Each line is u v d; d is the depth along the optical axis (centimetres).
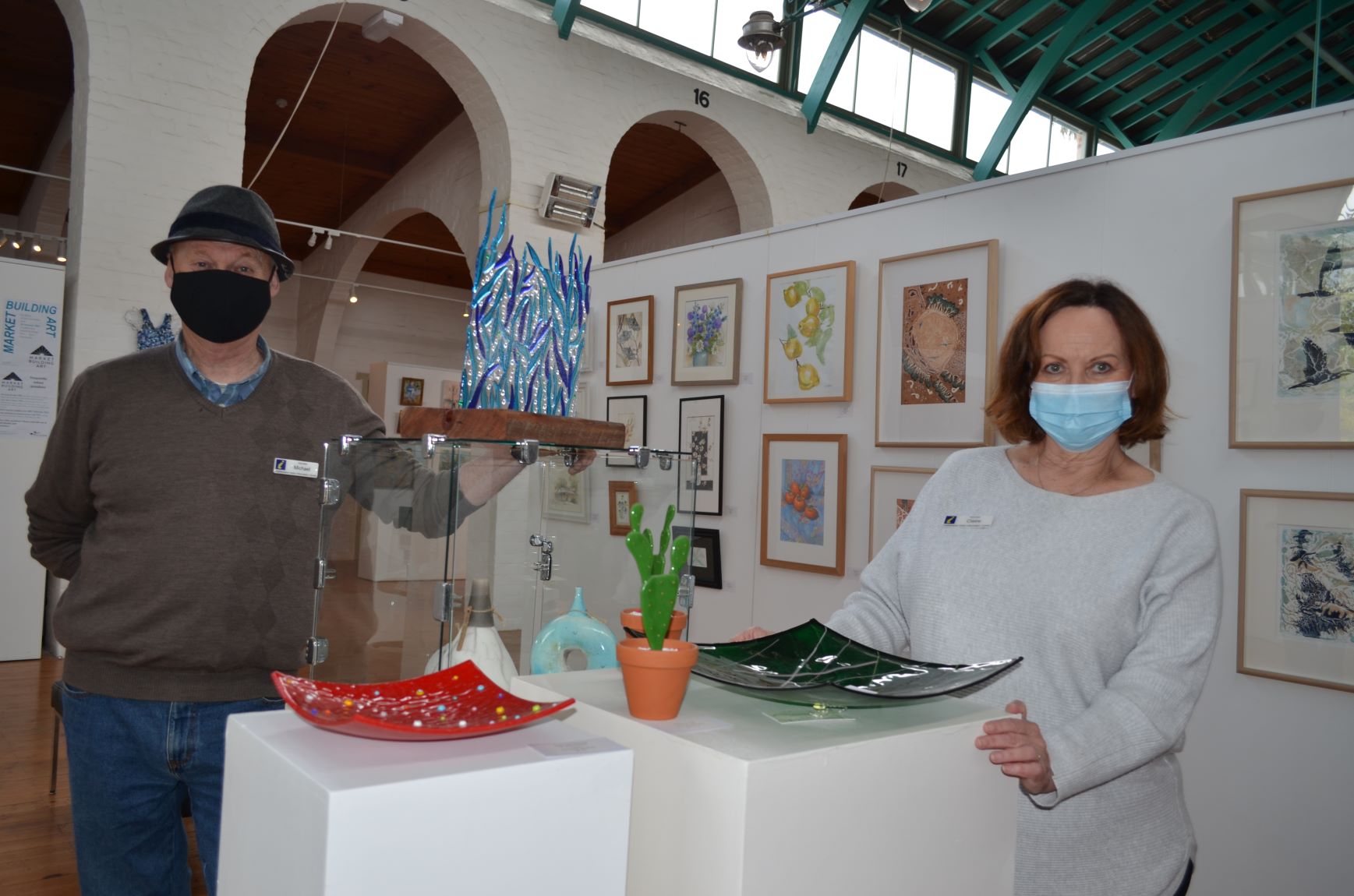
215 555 167
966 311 361
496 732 85
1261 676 275
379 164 1062
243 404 175
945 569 153
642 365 499
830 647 133
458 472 139
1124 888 133
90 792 166
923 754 98
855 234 407
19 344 568
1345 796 258
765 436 439
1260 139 287
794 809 84
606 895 82
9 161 1055
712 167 1075
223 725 170
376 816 68
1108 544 141
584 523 162
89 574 166
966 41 1037
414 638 140
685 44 864
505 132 755
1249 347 284
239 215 169
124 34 592
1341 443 264
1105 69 1085
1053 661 139
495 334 150
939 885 101
